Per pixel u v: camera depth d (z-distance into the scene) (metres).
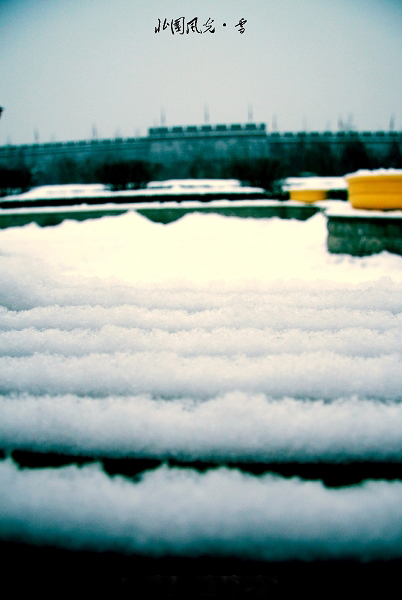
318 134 38.84
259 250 4.95
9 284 2.46
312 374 1.42
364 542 0.81
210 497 0.91
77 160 40.09
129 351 1.69
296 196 10.07
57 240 6.06
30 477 0.99
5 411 1.22
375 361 1.51
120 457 1.07
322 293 2.51
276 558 0.79
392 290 2.55
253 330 1.86
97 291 2.48
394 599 0.74
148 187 13.55
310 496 0.91
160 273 3.52
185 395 1.36
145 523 0.85
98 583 0.76
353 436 1.11
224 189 11.60
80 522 0.85
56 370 1.48
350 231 4.02
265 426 1.14
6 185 15.40
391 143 39.22
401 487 0.95
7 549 0.82
